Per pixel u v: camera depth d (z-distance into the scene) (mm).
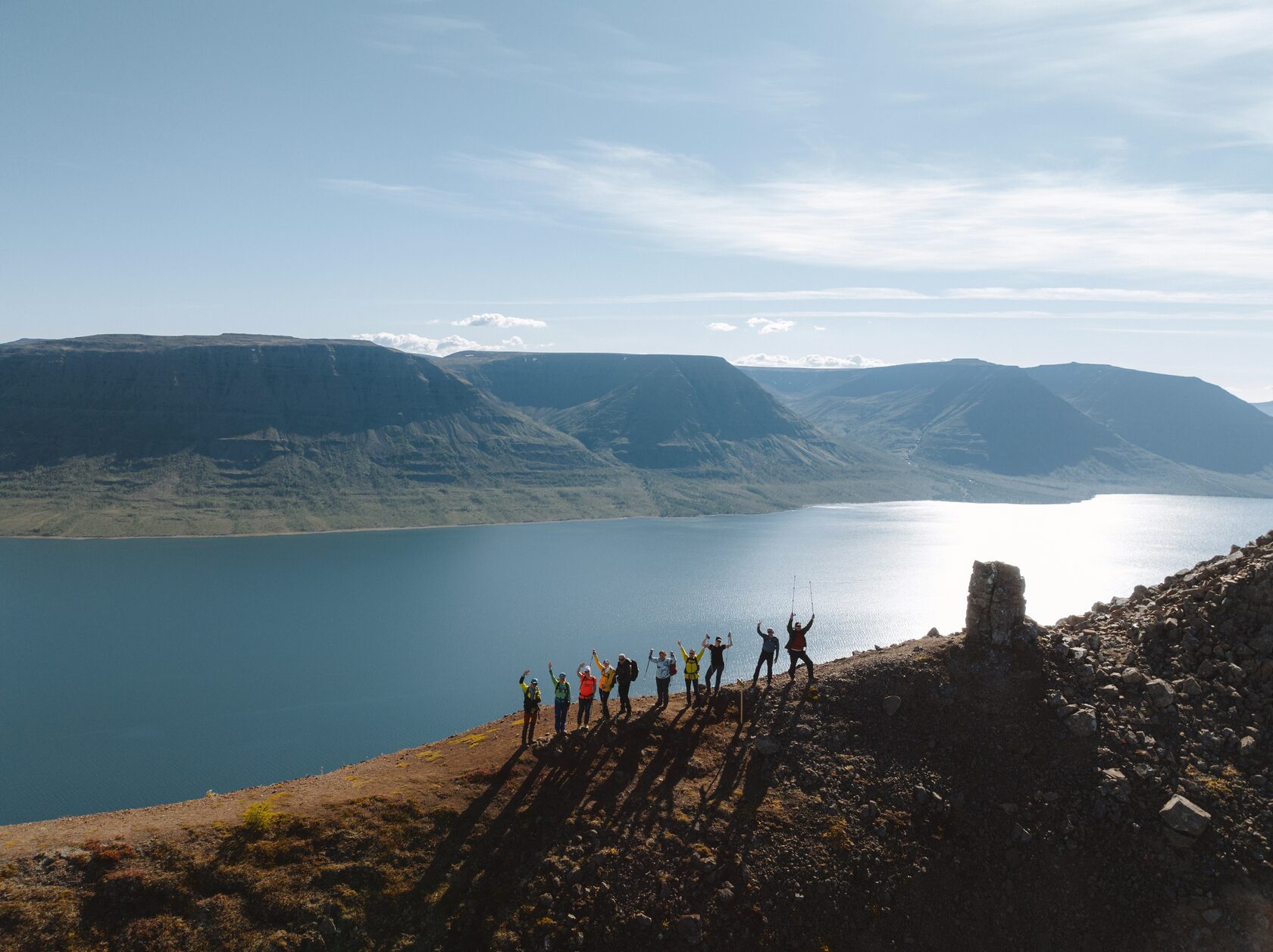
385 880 28625
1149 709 33531
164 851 28453
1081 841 29844
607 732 35938
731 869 29047
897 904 28578
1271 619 34781
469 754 35875
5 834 29578
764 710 36125
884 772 32531
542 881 28703
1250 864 27906
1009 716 34031
